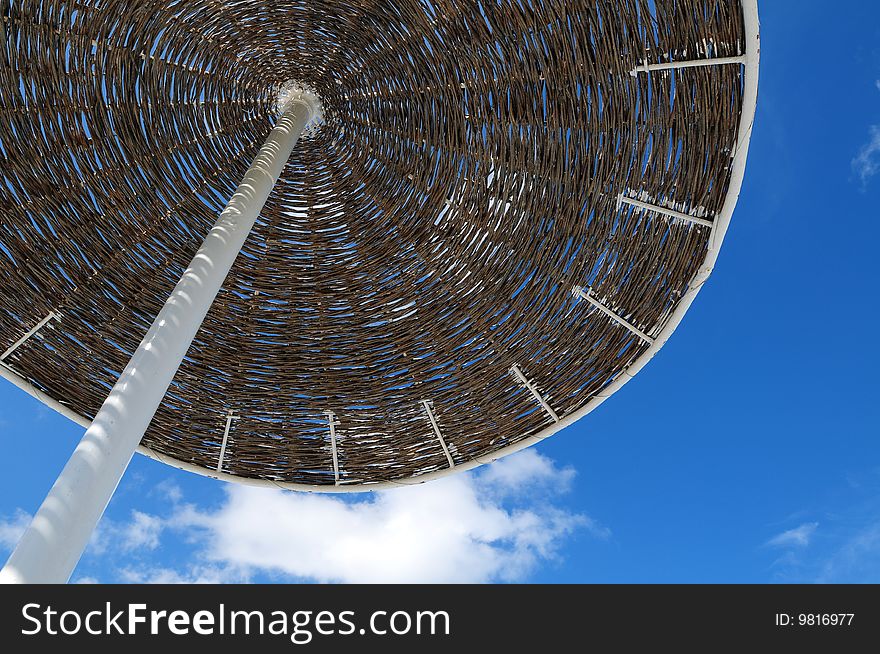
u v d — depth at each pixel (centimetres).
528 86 463
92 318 480
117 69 494
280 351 517
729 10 318
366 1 525
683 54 352
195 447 488
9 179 455
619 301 434
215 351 505
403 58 545
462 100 519
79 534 259
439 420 491
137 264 505
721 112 353
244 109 607
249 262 549
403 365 505
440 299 516
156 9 496
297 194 599
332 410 501
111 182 502
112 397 305
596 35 391
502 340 483
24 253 462
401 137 573
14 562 238
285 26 571
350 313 534
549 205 470
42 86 456
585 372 452
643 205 408
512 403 476
